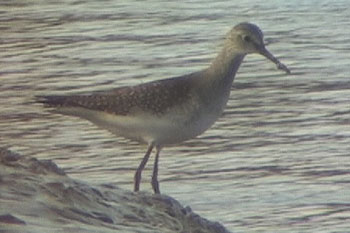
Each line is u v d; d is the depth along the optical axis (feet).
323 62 74.69
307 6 93.71
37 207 32.78
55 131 58.95
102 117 43.60
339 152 54.65
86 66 74.28
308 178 50.65
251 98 65.98
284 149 55.42
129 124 43.37
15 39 83.15
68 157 54.44
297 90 67.67
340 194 48.39
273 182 50.11
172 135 43.70
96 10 93.76
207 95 43.75
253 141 57.00
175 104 43.16
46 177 35.58
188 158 54.03
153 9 93.91
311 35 83.25
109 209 34.65
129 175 51.44
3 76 71.72
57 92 67.00
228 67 44.52
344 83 69.05
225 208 46.78
